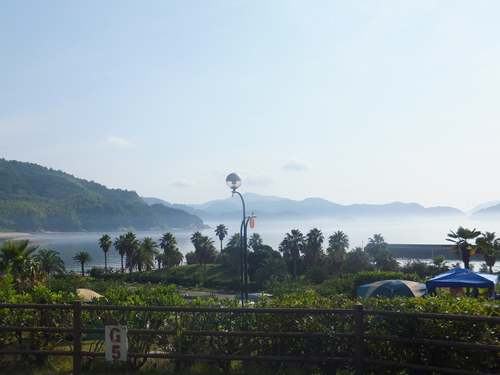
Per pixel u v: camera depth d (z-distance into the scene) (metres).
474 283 12.05
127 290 6.76
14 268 30.17
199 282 81.38
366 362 4.65
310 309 4.80
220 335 4.92
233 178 9.59
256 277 68.50
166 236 94.56
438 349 4.55
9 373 5.33
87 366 5.36
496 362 4.29
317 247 78.50
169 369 5.34
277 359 4.79
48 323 5.80
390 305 5.14
